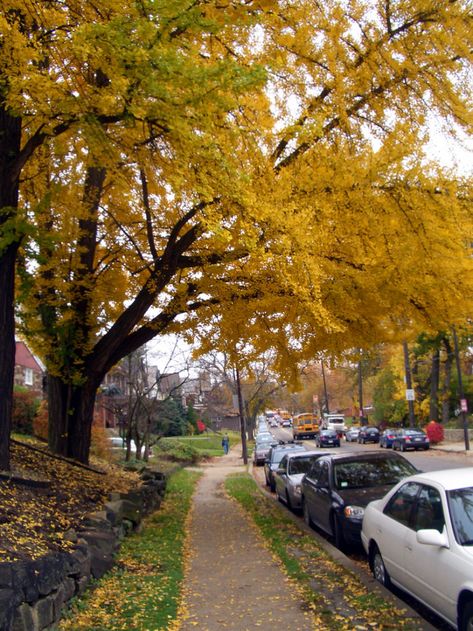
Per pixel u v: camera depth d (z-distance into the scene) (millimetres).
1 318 8219
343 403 85688
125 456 23859
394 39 9289
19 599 4539
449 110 9273
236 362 12148
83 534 6879
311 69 9062
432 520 5500
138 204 11703
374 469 9789
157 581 6996
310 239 7680
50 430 12867
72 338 11977
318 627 5309
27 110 7039
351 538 8516
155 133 7172
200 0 6164
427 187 9219
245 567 7852
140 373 29188
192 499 17172
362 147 9266
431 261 9609
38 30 7016
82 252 11539
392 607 5617
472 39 9031
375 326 11398
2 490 7070
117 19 5738
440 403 44031
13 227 7754
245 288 10664
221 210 7812
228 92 6434
